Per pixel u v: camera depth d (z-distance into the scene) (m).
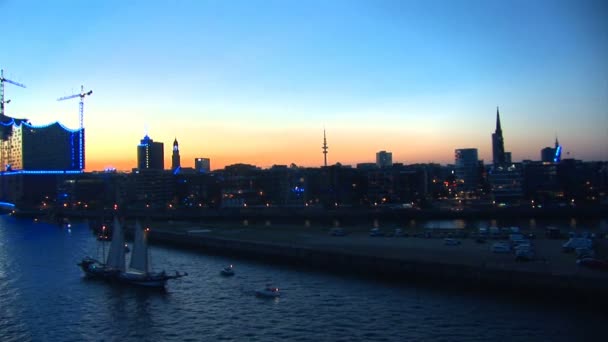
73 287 124.69
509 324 85.44
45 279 134.50
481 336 80.88
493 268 108.19
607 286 92.69
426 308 96.06
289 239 184.00
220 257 170.50
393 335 83.12
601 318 86.62
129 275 126.38
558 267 109.06
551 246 146.38
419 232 195.50
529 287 102.38
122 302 109.88
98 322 96.50
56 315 101.38
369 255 133.75
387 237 185.38
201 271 142.38
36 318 99.62
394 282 118.44
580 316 87.94
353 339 82.25
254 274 135.38
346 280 123.06
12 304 109.81
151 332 90.06
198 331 89.69
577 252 128.38
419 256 131.00
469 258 125.50
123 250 133.12
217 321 94.62
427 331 84.06
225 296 111.88
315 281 123.38
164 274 122.75
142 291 119.25
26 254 183.38
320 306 100.94
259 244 167.38
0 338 88.75
